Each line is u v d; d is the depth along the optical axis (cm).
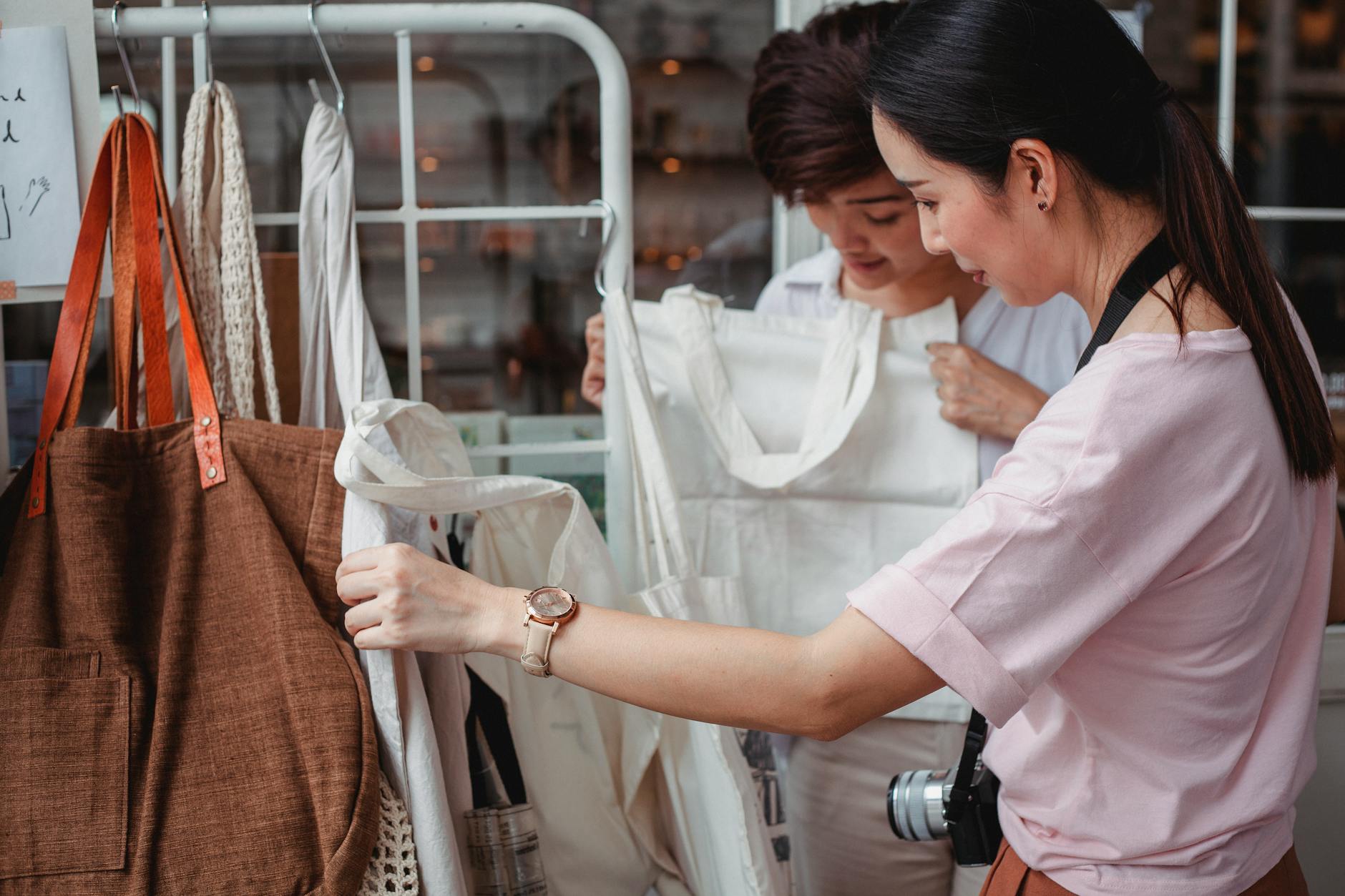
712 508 137
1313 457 84
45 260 108
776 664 81
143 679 96
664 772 116
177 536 99
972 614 78
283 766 93
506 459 162
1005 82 80
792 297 157
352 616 90
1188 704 84
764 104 129
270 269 130
